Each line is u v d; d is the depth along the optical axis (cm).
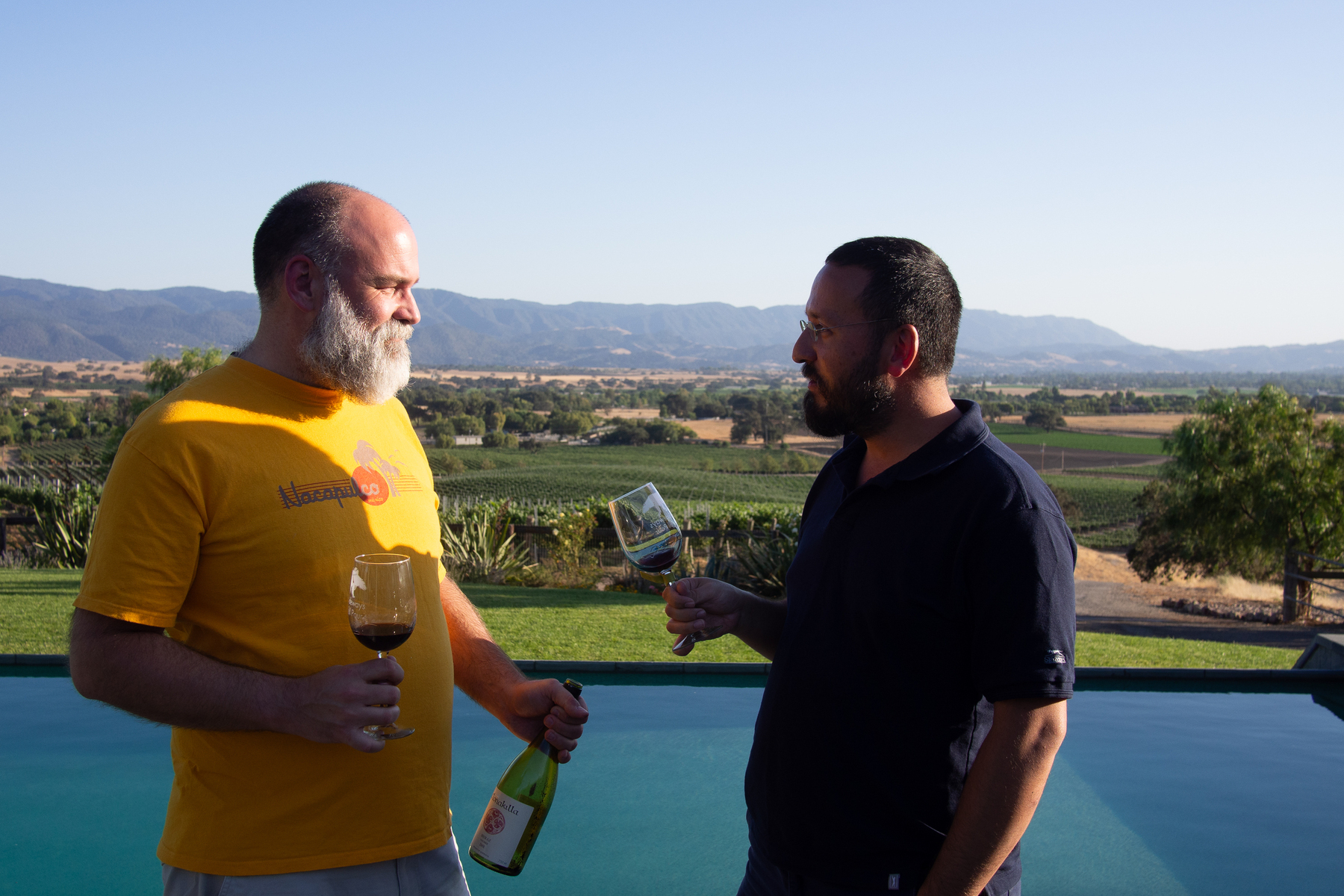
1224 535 1697
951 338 164
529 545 1139
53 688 486
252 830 155
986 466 151
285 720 144
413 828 169
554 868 326
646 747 434
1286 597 1384
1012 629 142
